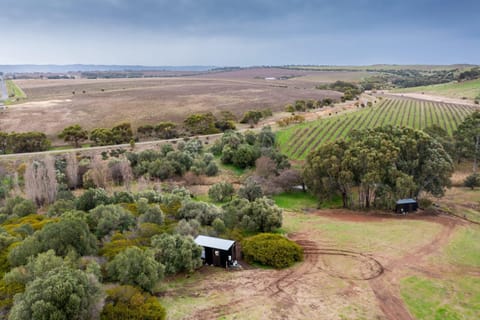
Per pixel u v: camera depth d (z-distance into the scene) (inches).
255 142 3499.0
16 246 1215.6
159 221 1616.6
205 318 992.9
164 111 5393.7
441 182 2158.0
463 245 1562.5
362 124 4247.0
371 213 2106.3
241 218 1780.3
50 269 1008.2
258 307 1056.8
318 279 1256.8
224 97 7003.0
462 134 3078.2
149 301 994.7
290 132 3981.3
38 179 2265.0
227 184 2409.0
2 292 991.6
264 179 2647.6
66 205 1894.7
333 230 1796.3
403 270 1325.0
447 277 1264.8
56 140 3814.0
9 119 4643.2
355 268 1350.9
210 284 1211.2
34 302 823.1
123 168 2731.3
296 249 1432.1
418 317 1016.9
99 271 1079.0
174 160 2974.9
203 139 3907.5
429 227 1804.9
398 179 2044.8
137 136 4001.0
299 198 2488.9
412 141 2176.4
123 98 6791.3
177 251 1277.1
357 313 1032.2
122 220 1562.5
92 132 3772.1
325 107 5831.7
